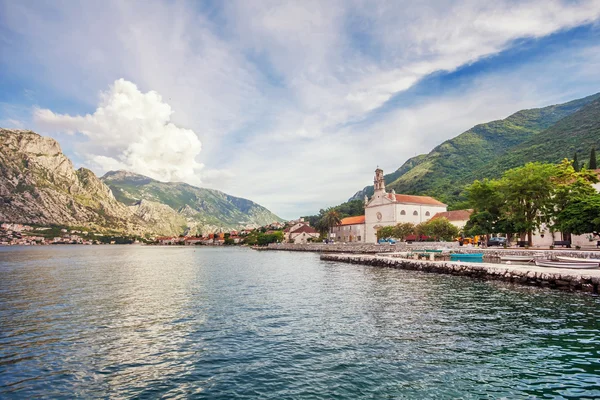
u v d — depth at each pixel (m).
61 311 27.02
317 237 191.88
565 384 13.37
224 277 49.72
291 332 20.55
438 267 49.44
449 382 13.64
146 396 12.91
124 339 19.73
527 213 68.81
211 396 12.80
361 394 12.74
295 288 37.44
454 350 17.12
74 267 69.44
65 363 16.20
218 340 19.30
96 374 14.97
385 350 17.22
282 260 88.81
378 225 131.00
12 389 13.59
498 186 75.12
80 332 21.19
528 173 68.62
